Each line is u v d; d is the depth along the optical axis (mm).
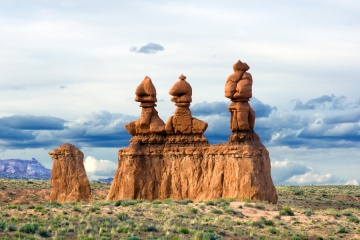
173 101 102500
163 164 102188
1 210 68625
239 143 94750
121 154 104375
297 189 173625
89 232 56906
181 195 98438
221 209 79688
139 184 101875
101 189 147875
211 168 96812
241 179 91562
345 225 75438
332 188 193125
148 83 105750
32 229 55125
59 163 105062
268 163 94375
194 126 100875
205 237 58469
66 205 77438
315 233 70375
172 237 57781
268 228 69438
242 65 96375
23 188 141750
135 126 105938
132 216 69250
